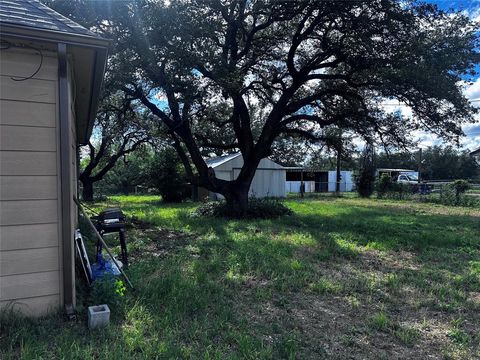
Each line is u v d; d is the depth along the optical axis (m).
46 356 2.51
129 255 5.99
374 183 24.33
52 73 3.10
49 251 3.11
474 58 8.71
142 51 8.72
